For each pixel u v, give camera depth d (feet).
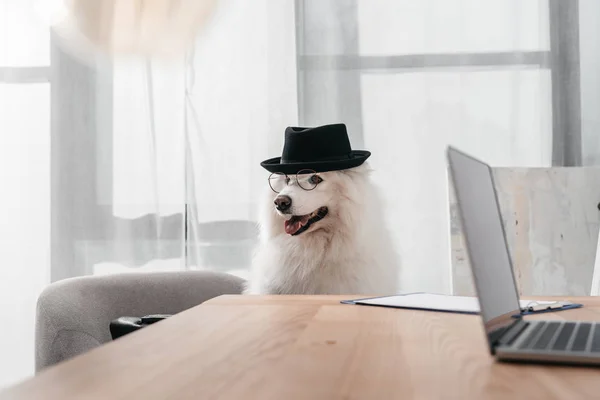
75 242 10.82
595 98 10.40
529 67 10.51
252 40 10.78
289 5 10.77
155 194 10.75
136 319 5.73
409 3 10.64
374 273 8.11
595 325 2.76
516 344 2.19
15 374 10.76
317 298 4.33
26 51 11.00
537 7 10.54
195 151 10.75
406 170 10.50
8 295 10.84
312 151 8.23
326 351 2.31
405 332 2.77
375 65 10.64
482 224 2.65
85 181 10.85
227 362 2.11
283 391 1.72
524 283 9.44
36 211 10.90
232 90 10.76
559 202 9.57
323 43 10.71
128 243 10.74
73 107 10.91
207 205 10.68
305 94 10.73
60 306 6.28
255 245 10.55
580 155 10.39
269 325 2.98
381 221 8.43
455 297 4.33
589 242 9.52
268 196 8.64
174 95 10.80
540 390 1.73
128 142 10.83
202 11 7.22
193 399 1.65
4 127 11.00
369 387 1.77
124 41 7.18
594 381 1.83
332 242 8.11
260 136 10.69
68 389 1.76
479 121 10.49
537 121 10.45
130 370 1.99
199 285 8.01
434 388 1.76
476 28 10.59
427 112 10.53
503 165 10.45
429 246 10.38
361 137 10.59
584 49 10.44
